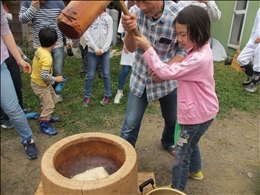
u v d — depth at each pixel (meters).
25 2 3.25
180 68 1.46
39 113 3.43
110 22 3.38
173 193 1.44
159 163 2.33
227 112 1.80
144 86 1.92
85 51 4.40
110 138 1.52
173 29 1.73
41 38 2.75
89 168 1.61
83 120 3.22
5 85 2.21
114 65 5.08
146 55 1.50
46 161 1.33
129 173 1.23
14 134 3.05
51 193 1.21
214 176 1.81
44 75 2.71
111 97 3.80
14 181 2.31
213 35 2.16
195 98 1.54
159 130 2.84
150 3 1.51
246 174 1.67
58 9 3.26
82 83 4.33
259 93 1.59
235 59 1.80
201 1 1.82
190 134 1.62
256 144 1.66
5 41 2.25
